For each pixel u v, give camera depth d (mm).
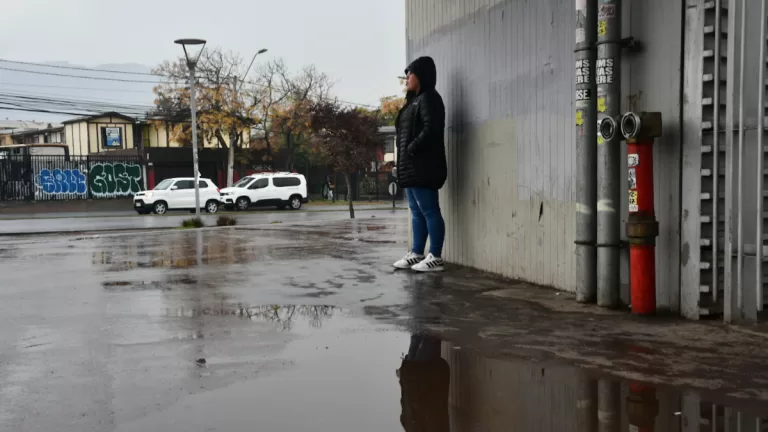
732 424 2721
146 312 5188
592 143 5227
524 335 4270
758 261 4344
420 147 7137
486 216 7227
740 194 4359
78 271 7801
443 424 2797
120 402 3082
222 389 3258
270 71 53406
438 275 7051
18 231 20094
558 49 5887
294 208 37781
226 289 6254
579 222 5285
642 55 4922
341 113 27047
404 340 4195
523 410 2939
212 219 28234
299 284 6504
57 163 42531
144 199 33594
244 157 52938
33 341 4273
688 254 4641
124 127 59219
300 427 2770
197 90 50531
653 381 3277
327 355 3861
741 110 4320
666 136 4770
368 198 52969
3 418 2887
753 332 4211
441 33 8203
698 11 4492
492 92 7035
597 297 5191
